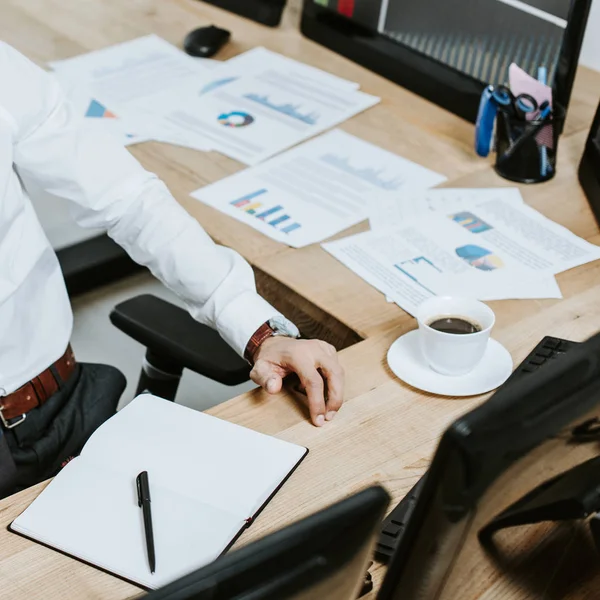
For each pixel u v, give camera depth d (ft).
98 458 3.28
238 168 5.33
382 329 4.03
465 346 3.54
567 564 2.62
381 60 6.36
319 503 3.13
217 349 4.17
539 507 2.32
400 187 5.15
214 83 6.27
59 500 3.11
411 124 5.83
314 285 4.32
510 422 1.95
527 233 4.71
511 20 5.46
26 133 4.05
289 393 3.67
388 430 3.46
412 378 3.67
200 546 2.91
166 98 6.06
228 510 3.05
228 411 3.56
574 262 4.47
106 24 7.09
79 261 8.29
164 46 6.77
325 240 4.68
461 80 5.86
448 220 4.82
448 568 2.20
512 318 4.06
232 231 4.75
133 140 5.57
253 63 6.55
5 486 4.00
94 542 2.94
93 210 4.20
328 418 3.50
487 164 5.40
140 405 3.55
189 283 4.07
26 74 4.03
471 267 4.43
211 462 3.27
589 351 2.11
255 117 5.87
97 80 6.25
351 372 3.75
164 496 3.11
